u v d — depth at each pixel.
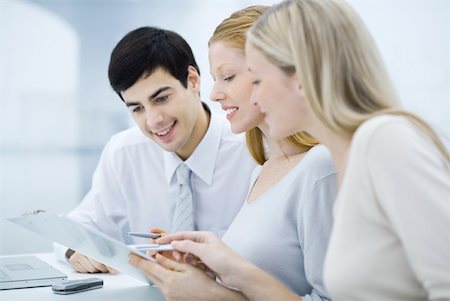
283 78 1.11
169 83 1.69
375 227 0.99
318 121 1.09
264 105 1.14
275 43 1.10
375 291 0.99
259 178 1.52
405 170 0.94
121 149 2.05
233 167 1.95
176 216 1.93
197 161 1.93
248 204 1.47
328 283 1.02
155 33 1.70
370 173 0.97
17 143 4.73
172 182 1.99
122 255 1.30
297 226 1.33
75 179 4.82
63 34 4.68
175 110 1.71
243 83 1.47
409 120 1.01
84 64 4.72
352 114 1.04
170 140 1.75
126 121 4.78
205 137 1.93
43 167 4.79
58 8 4.66
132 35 1.69
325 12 1.07
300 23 1.08
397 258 0.98
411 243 0.92
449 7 4.52
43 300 1.44
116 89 1.71
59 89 4.73
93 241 1.26
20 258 1.88
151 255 1.36
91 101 4.75
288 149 1.44
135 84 1.67
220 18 4.60
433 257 0.91
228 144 1.95
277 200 1.36
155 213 2.06
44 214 1.19
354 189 0.99
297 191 1.33
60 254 1.89
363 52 1.06
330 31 1.06
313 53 1.06
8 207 4.73
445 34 4.50
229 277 1.23
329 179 1.28
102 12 4.68
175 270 1.29
